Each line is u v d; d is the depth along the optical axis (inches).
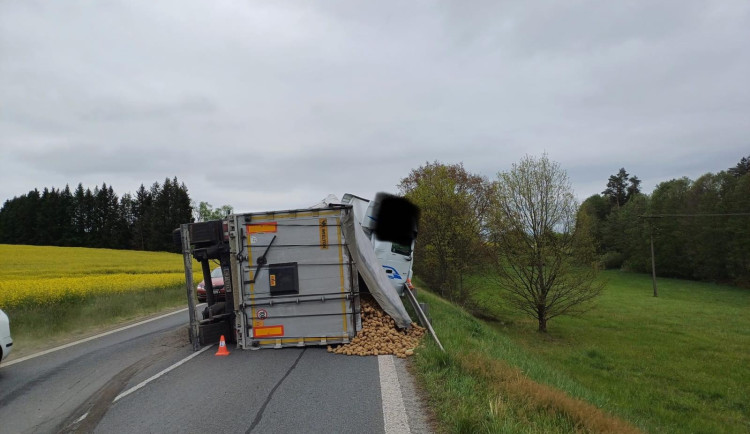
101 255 2202.3
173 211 4180.6
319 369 306.5
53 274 1318.9
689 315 1471.5
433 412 221.5
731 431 477.7
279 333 365.4
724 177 2765.7
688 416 524.4
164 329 515.8
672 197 3056.1
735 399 597.6
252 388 269.1
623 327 1199.6
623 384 647.8
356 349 348.2
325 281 366.6
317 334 364.2
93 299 738.2
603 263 1026.7
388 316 390.9
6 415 242.8
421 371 289.7
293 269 365.7
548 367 513.3
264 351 361.1
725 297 2084.2
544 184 967.6
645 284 2640.3
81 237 4220.0
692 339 1046.4
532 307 998.4
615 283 2709.2
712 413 539.8
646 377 705.0
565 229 968.3
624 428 229.8
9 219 4156.0
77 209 4252.0
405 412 222.2
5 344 322.3
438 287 1205.7
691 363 804.0
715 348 939.3
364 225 584.1
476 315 1157.7
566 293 968.9
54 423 228.4
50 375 325.4
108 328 556.4
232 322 393.4
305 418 218.5
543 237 960.3
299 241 368.2
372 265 395.2
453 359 298.7
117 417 230.8
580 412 229.1
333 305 365.7
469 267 1151.0
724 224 2571.4
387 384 268.5
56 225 4165.8
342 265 367.2
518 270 989.8
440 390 246.5
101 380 303.9
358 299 368.2
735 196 2541.8
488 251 1101.1
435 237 1147.3
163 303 764.6
